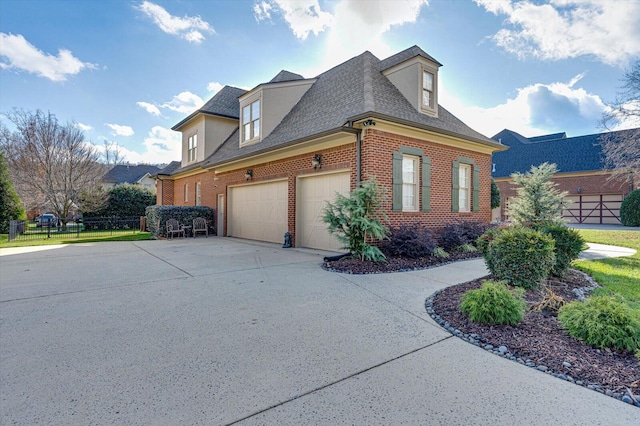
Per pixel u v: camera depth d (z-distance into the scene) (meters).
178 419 2.23
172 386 2.64
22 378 2.77
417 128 9.03
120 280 6.44
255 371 2.88
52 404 2.40
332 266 7.44
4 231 16.48
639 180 14.70
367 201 7.68
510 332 3.64
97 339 3.59
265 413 2.30
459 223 10.19
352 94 10.25
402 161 9.12
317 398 2.48
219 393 2.54
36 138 18.67
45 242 13.59
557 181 26.14
